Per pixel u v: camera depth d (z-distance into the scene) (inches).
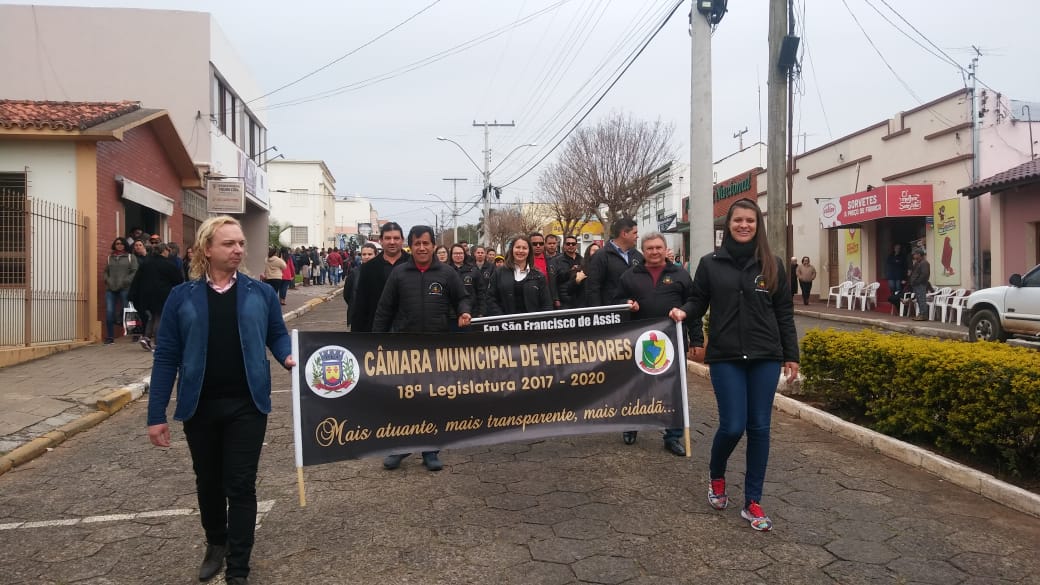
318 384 188.1
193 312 146.9
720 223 1200.8
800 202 1069.1
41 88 866.8
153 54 871.1
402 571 157.6
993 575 152.9
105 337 524.7
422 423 200.7
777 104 453.4
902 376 244.8
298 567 159.9
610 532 177.5
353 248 2007.9
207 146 875.4
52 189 505.7
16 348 427.2
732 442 185.5
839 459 236.7
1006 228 657.6
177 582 153.9
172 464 241.6
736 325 181.6
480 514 190.5
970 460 221.3
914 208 754.2
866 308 866.8
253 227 1210.0
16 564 162.7
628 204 1477.6
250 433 148.5
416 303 234.2
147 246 557.3
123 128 514.9
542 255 349.1
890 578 151.8
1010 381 200.8
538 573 155.9
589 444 257.6
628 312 255.1
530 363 212.1
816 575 153.6
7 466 234.5
